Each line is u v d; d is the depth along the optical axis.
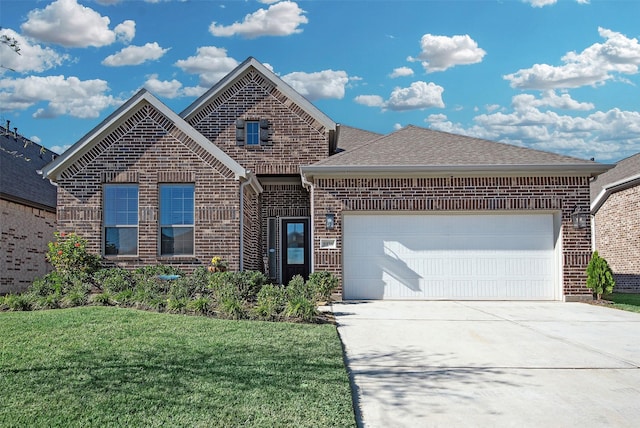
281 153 19.33
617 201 23.73
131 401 5.98
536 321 12.16
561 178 16.00
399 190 16.11
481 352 8.98
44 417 5.52
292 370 7.28
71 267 15.16
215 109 19.53
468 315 12.97
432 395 6.70
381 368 7.93
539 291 16.16
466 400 6.52
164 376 6.89
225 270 15.70
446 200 16.05
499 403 6.43
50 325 9.68
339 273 15.95
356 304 15.06
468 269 16.22
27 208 18.86
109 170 16.11
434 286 16.19
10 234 17.75
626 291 22.67
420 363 8.23
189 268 16.00
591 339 10.12
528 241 16.27
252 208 18.62
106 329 9.45
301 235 19.91
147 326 9.77
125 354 7.89
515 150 17.08
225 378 6.86
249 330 9.80
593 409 6.25
